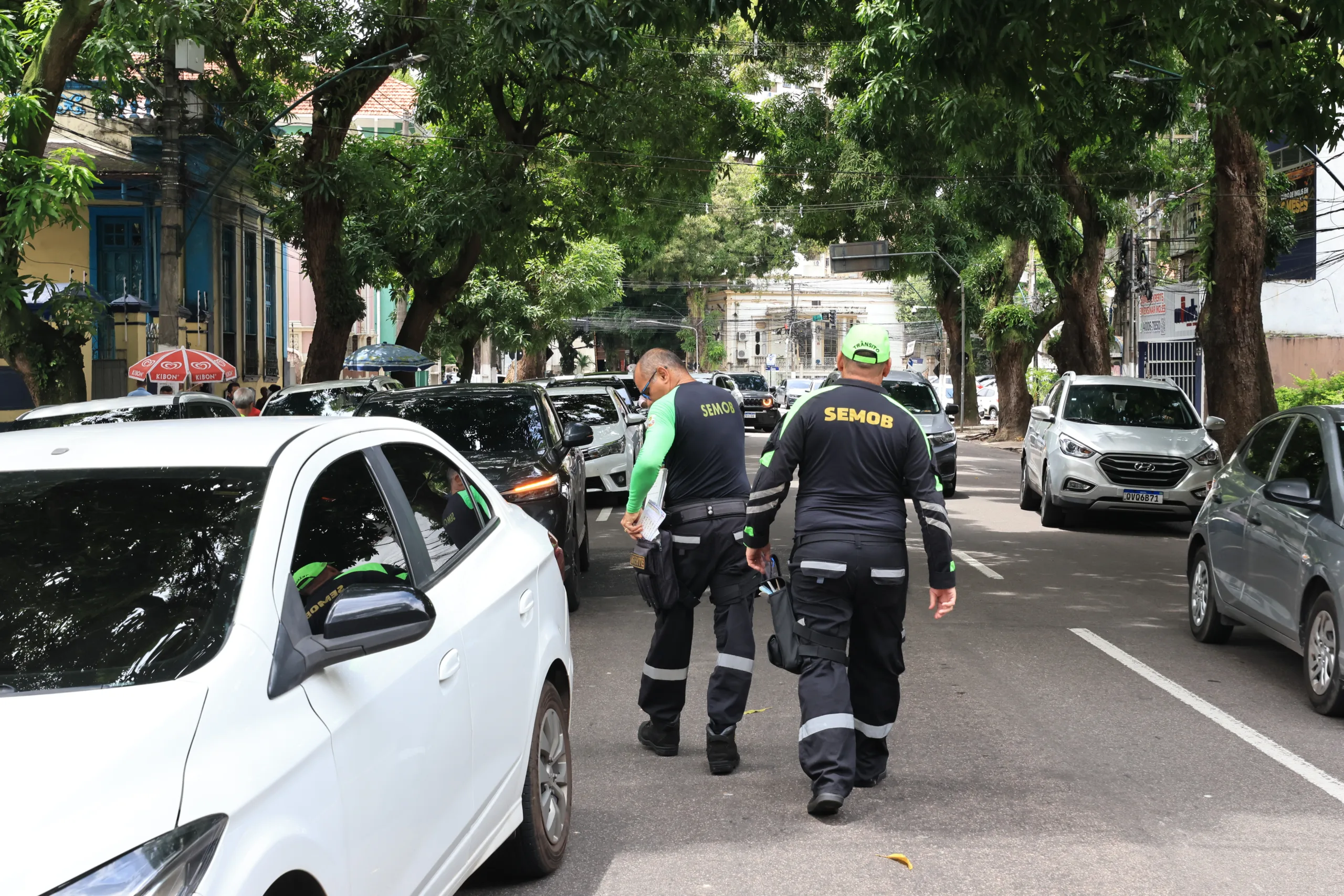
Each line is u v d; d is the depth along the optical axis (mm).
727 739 5672
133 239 25094
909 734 6328
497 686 3982
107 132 22219
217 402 12180
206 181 24375
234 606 2863
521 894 4301
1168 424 15953
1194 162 28938
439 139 25500
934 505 5094
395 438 4141
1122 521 16422
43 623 2834
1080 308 28703
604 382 20984
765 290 78875
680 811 5184
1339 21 9688
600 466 17406
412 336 26125
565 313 40156
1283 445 8008
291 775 2650
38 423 10008
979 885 4359
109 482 3293
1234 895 4277
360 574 3281
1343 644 6492
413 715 3293
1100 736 6297
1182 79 13570
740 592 5688
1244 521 8000
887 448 5109
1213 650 8461
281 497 3209
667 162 25016
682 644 5891
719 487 5699
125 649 2746
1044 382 44031
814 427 5164
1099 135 19438
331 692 2953
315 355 20906
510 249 25891
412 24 19203
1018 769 5746
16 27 12047
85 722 2426
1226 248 17562
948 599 5145
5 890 2045
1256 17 10109
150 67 18859
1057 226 27469
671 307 82375
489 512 4703
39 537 3104
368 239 25172
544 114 23328
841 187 34656
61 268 24891
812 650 5121
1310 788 5480
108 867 2158
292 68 20734
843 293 90062
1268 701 7062
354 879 2885
